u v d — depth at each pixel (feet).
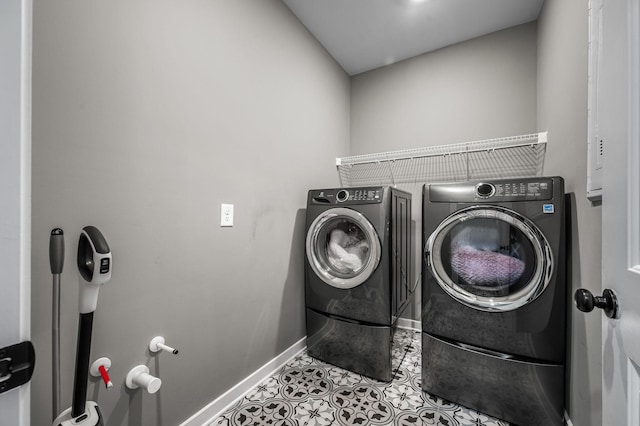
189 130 4.15
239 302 5.05
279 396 5.01
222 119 4.68
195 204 4.25
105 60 3.20
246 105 5.16
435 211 4.81
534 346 4.07
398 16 6.59
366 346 5.55
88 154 3.06
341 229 6.28
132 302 3.48
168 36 3.87
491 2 6.13
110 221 3.25
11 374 1.67
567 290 4.12
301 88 6.79
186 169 4.11
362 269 5.54
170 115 3.89
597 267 3.29
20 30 1.77
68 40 2.89
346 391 5.13
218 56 4.61
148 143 3.63
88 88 3.05
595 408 3.28
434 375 4.89
